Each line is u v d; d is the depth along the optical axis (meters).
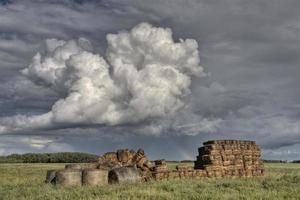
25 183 36.59
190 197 22.64
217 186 29.56
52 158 178.62
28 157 181.62
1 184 36.41
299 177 34.81
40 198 24.11
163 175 38.72
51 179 36.41
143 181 35.75
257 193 23.78
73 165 39.88
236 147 44.97
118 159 42.91
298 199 21.73
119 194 24.16
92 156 178.25
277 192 24.78
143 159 41.84
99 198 22.77
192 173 40.69
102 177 33.44
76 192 25.75
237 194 23.44
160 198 22.27
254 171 45.75
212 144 43.66
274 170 73.00
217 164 42.78
